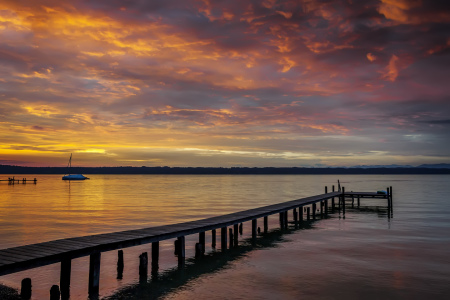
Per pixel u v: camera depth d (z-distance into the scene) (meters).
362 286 11.52
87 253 11.12
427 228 23.58
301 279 12.38
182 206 41.88
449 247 17.39
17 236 21.50
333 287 11.46
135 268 14.23
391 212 33.81
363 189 84.94
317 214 33.62
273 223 27.69
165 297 10.83
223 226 17.66
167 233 14.22
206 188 92.31
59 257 10.46
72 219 29.73
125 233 14.09
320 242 19.11
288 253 16.52
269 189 86.69
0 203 46.09
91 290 11.07
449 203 43.25
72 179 188.25
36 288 11.69
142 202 47.78
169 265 14.59
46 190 82.38
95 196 60.69
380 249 17.05
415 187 92.62
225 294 10.99
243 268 13.98
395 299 10.35
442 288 11.28
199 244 15.96
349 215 32.19
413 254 15.91
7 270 9.18
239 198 55.84
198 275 13.12
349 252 16.47
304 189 86.69
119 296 11.00
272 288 11.47
